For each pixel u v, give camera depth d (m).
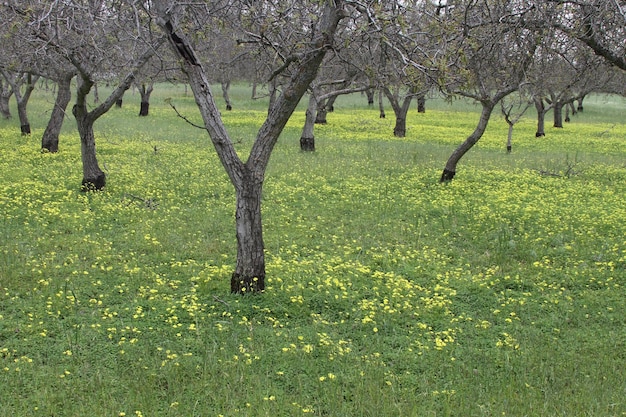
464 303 8.94
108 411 5.67
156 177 16.39
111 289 8.72
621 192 16.81
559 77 19.88
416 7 8.31
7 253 9.75
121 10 10.44
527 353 7.27
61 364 6.57
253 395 6.09
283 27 8.66
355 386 6.41
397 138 29.22
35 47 12.71
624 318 8.38
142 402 5.85
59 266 9.28
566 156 23.09
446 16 9.06
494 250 11.30
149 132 26.75
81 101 13.75
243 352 6.93
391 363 6.98
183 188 15.34
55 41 11.88
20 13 10.71
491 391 6.37
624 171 20.28
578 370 6.86
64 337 7.20
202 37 8.97
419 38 8.50
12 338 7.09
